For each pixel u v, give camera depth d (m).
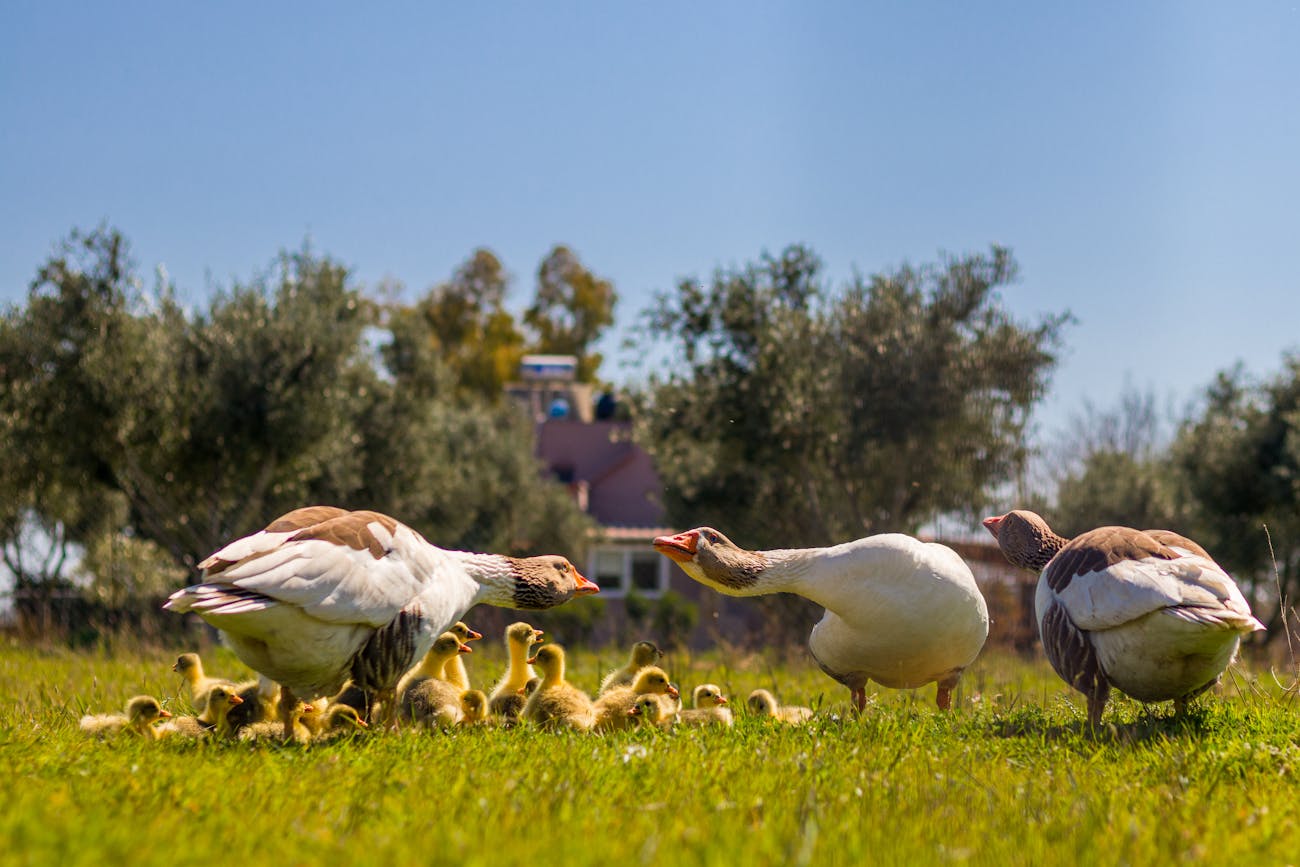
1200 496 29.97
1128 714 8.85
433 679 8.94
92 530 27.36
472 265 65.19
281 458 26.56
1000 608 18.89
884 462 24.42
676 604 33.41
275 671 7.42
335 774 5.86
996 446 24.30
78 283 24.80
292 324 26.58
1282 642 24.06
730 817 4.92
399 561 7.59
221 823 4.71
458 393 59.38
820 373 24.27
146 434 25.27
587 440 51.06
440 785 5.64
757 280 25.19
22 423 24.73
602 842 4.38
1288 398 29.53
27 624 21.78
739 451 25.14
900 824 4.94
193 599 6.65
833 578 8.66
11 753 6.31
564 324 70.25
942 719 8.41
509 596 8.88
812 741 7.25
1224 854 4.58
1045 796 5.64
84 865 3.90
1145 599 7.44
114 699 10.41
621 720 8.71
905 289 24.81
